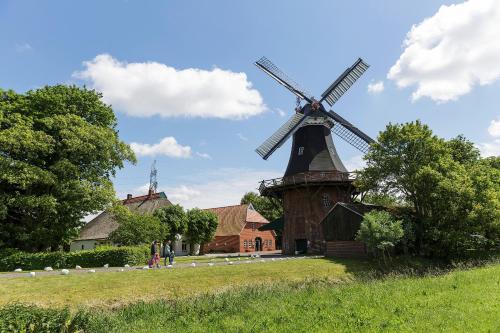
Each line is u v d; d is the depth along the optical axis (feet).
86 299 54.13
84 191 100.63
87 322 37.78
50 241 105.19
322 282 69.82
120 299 55.72
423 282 47.78
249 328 33.42
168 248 90.38
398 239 91.45
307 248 124.36
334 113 135.23
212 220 190.29
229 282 67.92
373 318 32.22
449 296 37.52
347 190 126.00
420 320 30.25
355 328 30.01
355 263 92.32
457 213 98.17
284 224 132.98
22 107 105.91
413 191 105.09
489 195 94.38
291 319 34.99
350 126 132.77
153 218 141.59
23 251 94.53
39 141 97.30
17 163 92.53
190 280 66.54
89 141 105.81
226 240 210.18
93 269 78.13
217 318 39.17
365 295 41.96
